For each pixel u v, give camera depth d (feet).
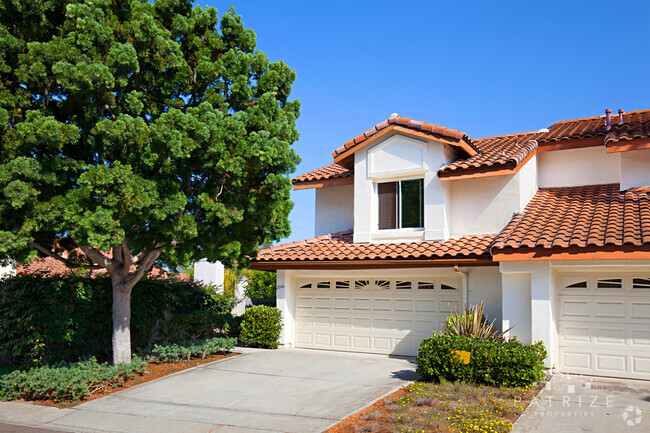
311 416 31.24
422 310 49.37
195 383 39.91
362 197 53.52
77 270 48.60
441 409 30.50
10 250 35.50
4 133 35.63
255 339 54.54
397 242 51.34
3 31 36.19
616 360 39.14
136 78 39.86
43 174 35.19
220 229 41.91
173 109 36.78
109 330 48.60
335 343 53.21
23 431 30.94
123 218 36.11
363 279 52.54
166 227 37.88
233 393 37.01
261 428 29.63
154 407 34.55
